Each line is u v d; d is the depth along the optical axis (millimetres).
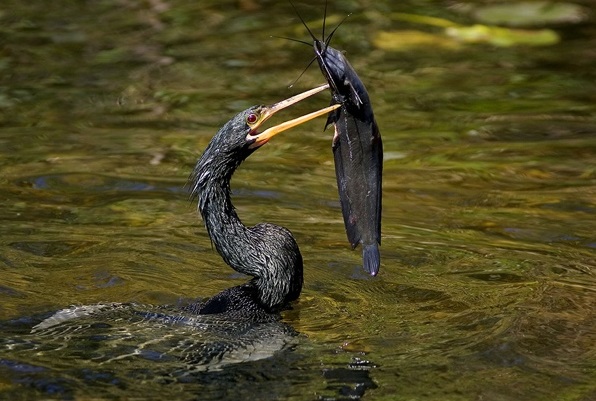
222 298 10430
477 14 21859
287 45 20312
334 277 11195
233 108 17219
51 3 22609
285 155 15391
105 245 11961
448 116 16938
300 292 10789
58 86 18219
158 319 9805
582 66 19125
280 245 10750
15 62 19234
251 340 9375
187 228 12609
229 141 10750
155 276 11148
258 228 10969
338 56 9828
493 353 9094
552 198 13609
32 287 10695
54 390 8227
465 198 13641
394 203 13484
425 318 10000
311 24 21344
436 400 8211
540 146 15617
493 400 8219
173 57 19703
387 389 8391
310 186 14023
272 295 10578
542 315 9977
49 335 9352
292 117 17047
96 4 22625
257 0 22828
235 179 14297
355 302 10516
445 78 18672
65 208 13148
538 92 18016
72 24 21297
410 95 17875
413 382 8547
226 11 22281
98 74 18797
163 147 15523
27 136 15961
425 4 22531
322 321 9992
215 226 10875
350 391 8297
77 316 9812
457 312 10125
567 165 14820
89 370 8602
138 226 12609
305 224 12664
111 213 13016
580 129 16281
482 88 18203
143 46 20234
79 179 14211
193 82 18484
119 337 9336
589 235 12312
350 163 9852
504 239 12219
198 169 10945
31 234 12234
